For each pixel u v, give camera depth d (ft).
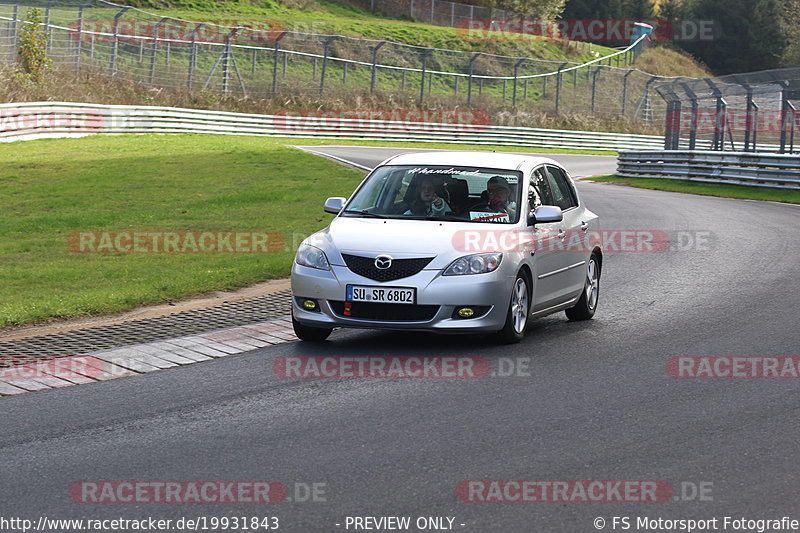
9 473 68.90
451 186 116.67
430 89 646.74
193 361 103.35
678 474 68.33
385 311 105.29
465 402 86.94
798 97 397.39
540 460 71.20
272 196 272.92
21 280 156.25
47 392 91.09
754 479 67.41
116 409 85.15
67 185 290.56
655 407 85.71
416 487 65.57
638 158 429.79
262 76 603.26
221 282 150.30
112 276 159.63
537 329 121.60
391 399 87.92
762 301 138.92
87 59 529.04
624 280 159.84
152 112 488.02
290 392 90.53
